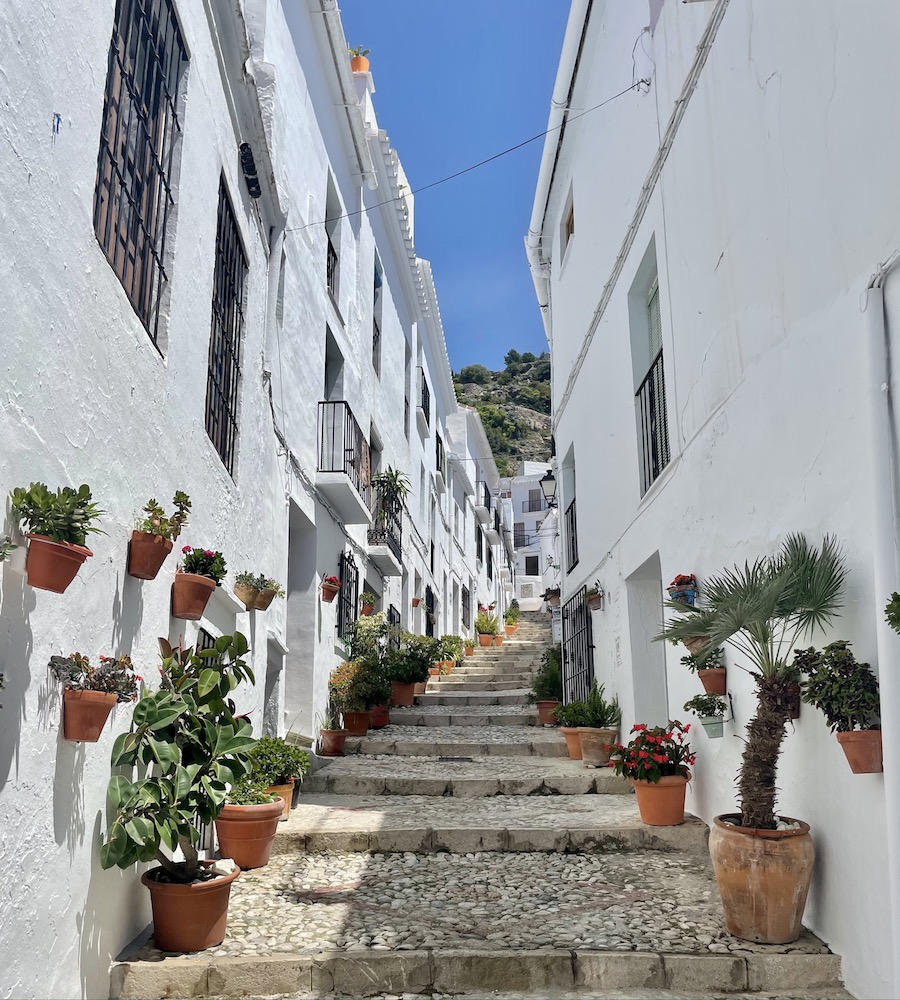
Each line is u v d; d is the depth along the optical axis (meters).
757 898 3.85
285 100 8.17
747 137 4.83
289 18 8.54
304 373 8.77
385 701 10.18
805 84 4.04
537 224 12.27
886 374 3.32
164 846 4.52
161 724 3.56
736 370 5.01
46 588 2.57
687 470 6.00
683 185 6.12
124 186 3.69
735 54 5.03
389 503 12.88
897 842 3.07
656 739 5.92
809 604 3.64
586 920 4.35
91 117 3.17
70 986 3.11
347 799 7.04
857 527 3.53
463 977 3.80
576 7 8.67
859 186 3.51
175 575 4.38
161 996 3.62
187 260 4.62
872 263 3.41
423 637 13.62
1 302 2.47
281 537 7.68
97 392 3.29
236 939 4.08
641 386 7.53
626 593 8.03
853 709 3.27
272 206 7.14
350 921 4.36
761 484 4.59
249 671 4.33
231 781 3.83
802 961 3.68
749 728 4.03
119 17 3.60
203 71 4.91
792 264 4.21
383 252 14.01
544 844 5.69
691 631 4.20
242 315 6.28
